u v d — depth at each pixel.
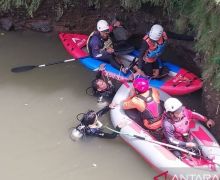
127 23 7.09
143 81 5.48
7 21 7.29
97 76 6.36
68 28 7.30
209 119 5.45
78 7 7.19
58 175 5.12
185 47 6.55
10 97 6.15
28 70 6.54
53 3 7.19
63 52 6.95
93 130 5.48
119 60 6.60
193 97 6.02
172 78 6.20
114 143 5.48
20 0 6.91
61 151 5.40
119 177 5.08
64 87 6.34
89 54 6.55
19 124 5.76
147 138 5.24
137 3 6.45
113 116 5.66
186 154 5.06
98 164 5.24
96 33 6.48
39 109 5.99
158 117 5.36
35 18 7.30
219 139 5.33
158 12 6.70
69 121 5.81
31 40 7.19
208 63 5.43
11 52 6.93
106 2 7.08
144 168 5.17
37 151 5.41
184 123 5.13
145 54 6.16
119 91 5.95
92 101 6.10
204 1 5.12
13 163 5.26
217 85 5.18
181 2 5.80
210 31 5.13
